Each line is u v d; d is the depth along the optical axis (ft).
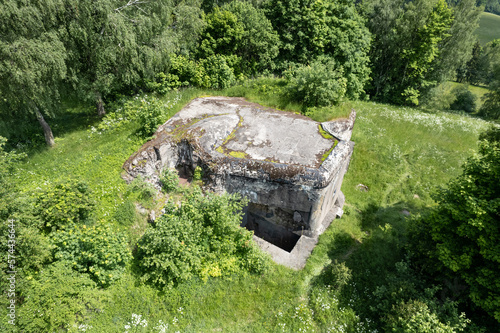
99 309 19.79
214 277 23.94
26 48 26.89
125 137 32.83
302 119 36.70
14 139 34.96
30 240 18.93
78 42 33.45
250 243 25.90
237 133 33.30
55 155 32.24
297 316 22.65
